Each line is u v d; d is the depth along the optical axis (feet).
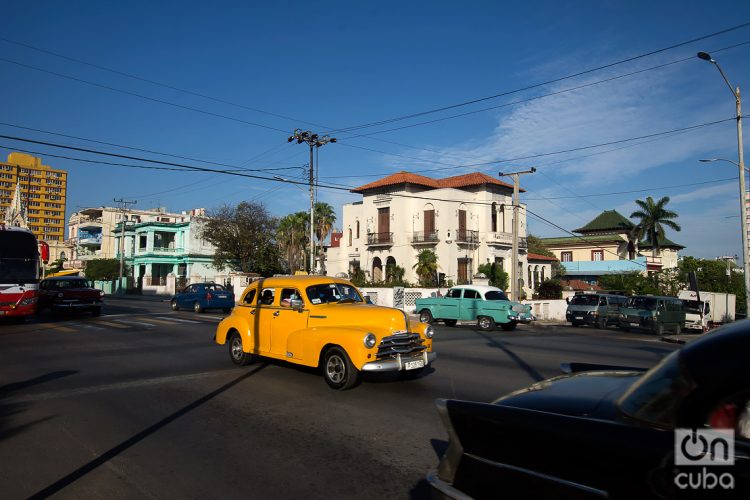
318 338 27.48
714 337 8.75
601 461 8.11
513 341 53.67
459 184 134.10
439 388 27.68
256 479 15.42
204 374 31.60
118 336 51.70
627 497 7.73
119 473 15.94
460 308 72.13
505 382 29.27
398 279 125.59
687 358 8.65
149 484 15.11
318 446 18.33
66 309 73.05
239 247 159.63
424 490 14.60
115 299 149.07
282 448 18.13
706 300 103.81
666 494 7.39
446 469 10.12
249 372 32.17
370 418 21.84
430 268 119.14
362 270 132.98
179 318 73.46
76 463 16.81
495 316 68.74
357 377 26.78
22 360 37.17
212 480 15.37
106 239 238.68
